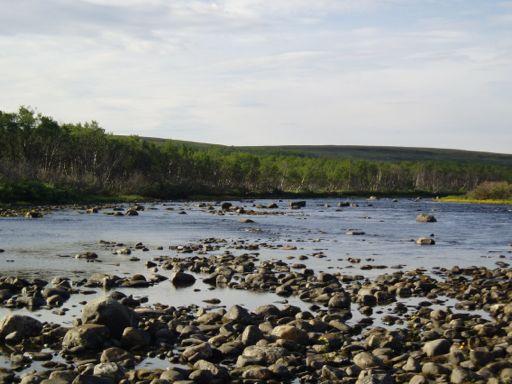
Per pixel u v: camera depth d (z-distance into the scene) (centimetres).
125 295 2041
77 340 1430
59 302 1953
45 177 10281
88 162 12700
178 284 2377
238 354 1420
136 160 14062
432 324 1691
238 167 16762
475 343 1454
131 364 1319
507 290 2248
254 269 2759
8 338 1495
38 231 4472
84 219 5775
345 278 2509
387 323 1734
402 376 1213
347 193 17200
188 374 1226
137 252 3356
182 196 12569
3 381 1177
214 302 2023
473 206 10281
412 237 4538
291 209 8988
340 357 1346
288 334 1500
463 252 3622
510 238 4512
